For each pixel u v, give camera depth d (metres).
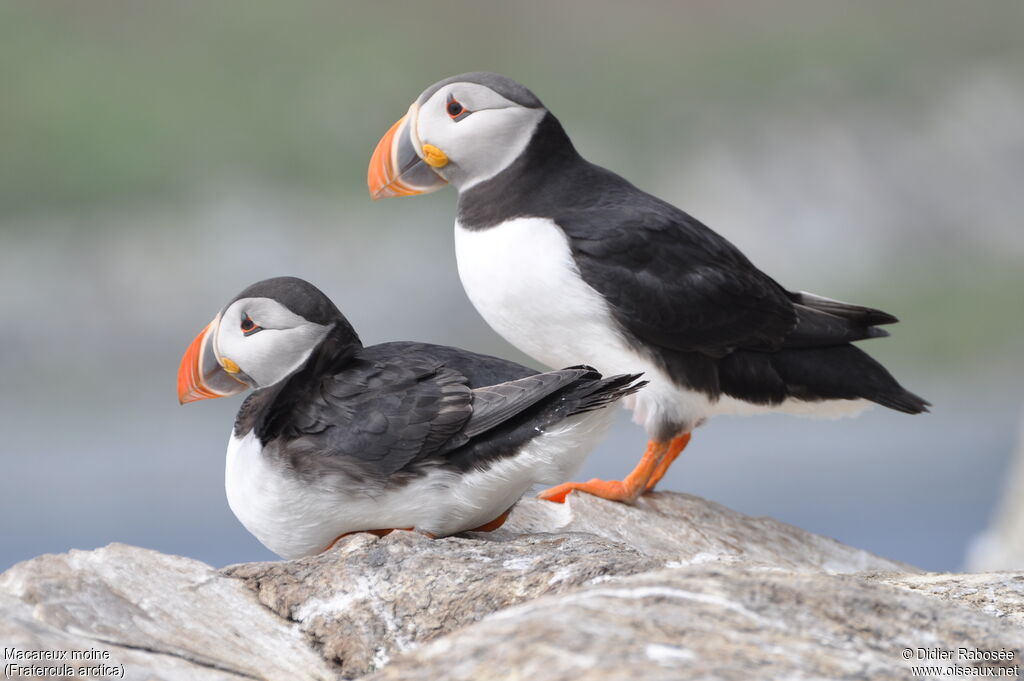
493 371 5.69
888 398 7.51
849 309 7.62
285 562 5.12
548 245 7.07
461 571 4.94
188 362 5.89
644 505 7.20
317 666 4.73
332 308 5.73
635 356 7.12
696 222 7.51
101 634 4.44
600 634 3.76
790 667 3.66
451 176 7.41
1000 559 13.27
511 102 7.23
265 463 5.39
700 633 3.83
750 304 7.27
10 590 4.62
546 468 5.40
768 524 7.33
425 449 5.33
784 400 7.49
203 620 4.75
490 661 3.68
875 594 4.23
